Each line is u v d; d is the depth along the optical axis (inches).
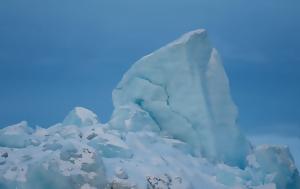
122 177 2859.3
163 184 2923.2
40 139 3304.6
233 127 3663.9
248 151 3732.8
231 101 3695.9
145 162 3120.1
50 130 3553.2
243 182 3351.4
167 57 3639.3
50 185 2807.6
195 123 3590.1
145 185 2874.0
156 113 3673.7
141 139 3358.8
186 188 2989.7
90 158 2827.3
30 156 3038.9
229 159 3629.4
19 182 2842.0
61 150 2866.6
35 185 2827.3
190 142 3580.2
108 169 2935.5
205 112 3580.2
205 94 3622.0
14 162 2999.5
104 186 2807.6
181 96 3617.1
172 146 3457.2
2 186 2849.4
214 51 3742.6
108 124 3617.1
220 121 3636.8
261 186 3324.3
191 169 3280.0
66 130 3326.8
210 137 3555.6
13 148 3218.5
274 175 3543.3
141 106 3740.2
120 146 3159.5
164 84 3666.3
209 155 3538.4
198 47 3663.9
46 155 2957.7
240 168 3671.3
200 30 3676.2
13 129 3339.1
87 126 3511.3
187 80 3609.7
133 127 3531.0
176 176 3024.1
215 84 3676.2
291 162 3631.9
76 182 2770.7
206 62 3700.8
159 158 3176.7
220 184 3284.9
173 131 3631.9
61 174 2785.4
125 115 3575.3
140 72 3725.4
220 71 3710.6
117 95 3853.3
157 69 3666.3
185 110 3602.4
